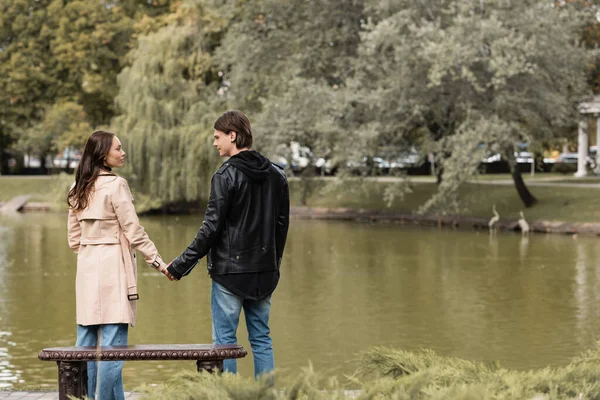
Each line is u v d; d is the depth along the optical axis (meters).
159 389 5.25
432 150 40.47
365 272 25.34
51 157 65.56
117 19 61.25
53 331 16.77
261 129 42.75
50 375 13.18
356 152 40.47
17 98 61.47
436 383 5.61
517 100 38.28
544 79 39.50
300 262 27.88
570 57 39.56
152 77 49.34
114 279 7.34
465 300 20.36
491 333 16.61
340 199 50.19
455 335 16.42
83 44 59.91
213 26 50.62
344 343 15.77
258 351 7.67
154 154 48.28
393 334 16.59
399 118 42.38
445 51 36.50
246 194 7.41
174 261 7.41
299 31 47.88
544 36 37.59
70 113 57.84
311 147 46.31
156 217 48.25
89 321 7.30
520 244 32.97
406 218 45.28
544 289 21.84
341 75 46.00
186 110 49.38
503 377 5.43
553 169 66.06
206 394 5.01
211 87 51.34
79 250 7.50
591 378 5.41
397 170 43.56
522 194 42.50
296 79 42.34
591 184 48.91
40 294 21.30
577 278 23.67
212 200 7.38
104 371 7.26
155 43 50.03
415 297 20.80
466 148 37.28
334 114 41.25
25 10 62.50
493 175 64.06
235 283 7.43
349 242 34.16
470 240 34.81
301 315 18.58
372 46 39.19
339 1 46.25
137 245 7.37
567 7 42.38
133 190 48.72
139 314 18.70
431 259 28.34
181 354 6.54
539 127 40.28
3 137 66.75
